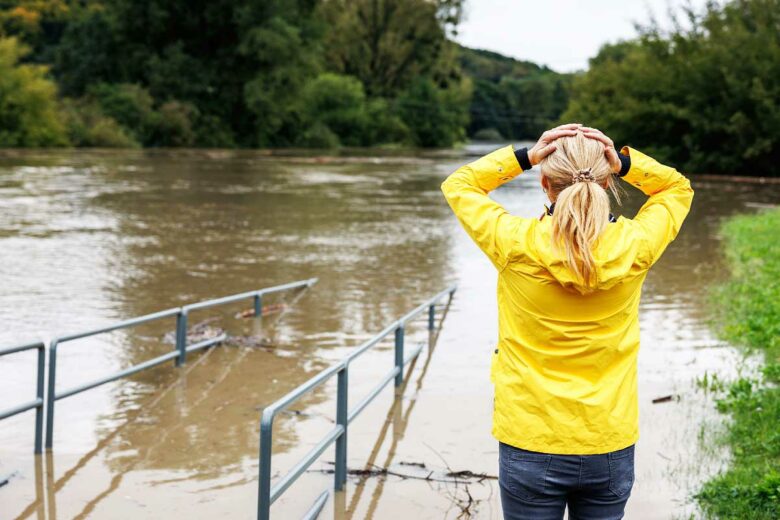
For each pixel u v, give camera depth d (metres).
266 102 72.31
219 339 9.36
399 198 28.48
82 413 6.93
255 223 20.86
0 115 54.66
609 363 2.94
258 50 71.81
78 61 71.69
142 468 5.77
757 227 20.05
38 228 19.03
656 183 3.12
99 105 63.88
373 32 96.81
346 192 30.55
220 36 73.62
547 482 2.93
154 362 7.69
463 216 3.06
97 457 5.96
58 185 29.94
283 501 5.21
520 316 2.96
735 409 6.75
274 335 9.84
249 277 13.64
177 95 70.31
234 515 5.01
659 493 5.21
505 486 3.02
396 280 13.59
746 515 4.76
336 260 15.51
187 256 15.65
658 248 2.97
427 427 6.66
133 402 7.26
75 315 10.70
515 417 2.96
